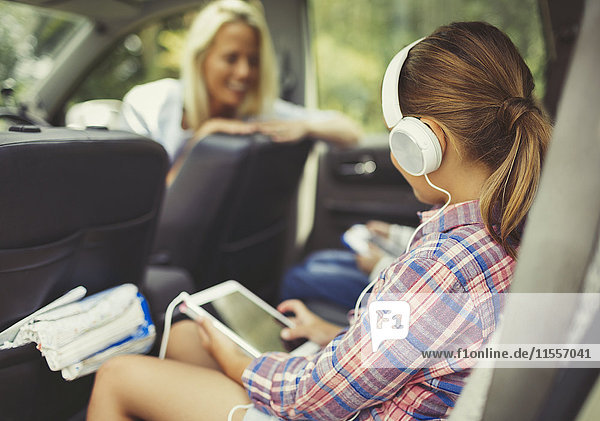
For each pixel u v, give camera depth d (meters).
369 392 0.83
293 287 1.94
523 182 0.81
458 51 0.85
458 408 0.68
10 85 2.02
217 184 1.76
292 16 2.26
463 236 0.84
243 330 1.21
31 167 0.92
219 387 1.04
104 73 2.40
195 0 2.20
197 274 1.90
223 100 2.23
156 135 2.18
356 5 2.28
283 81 2.32
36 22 2.16
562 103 0.56
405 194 2.25
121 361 1.08
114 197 1.13
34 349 1.06
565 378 0.55
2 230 0.94
